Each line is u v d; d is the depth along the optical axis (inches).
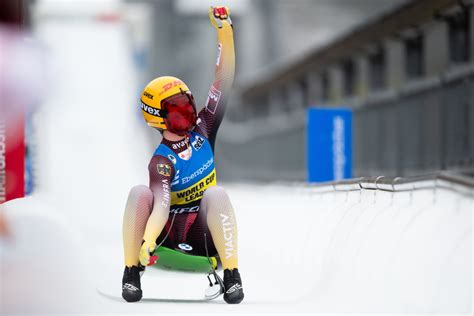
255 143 4291.3
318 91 3742.6
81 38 5634.8
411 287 599.5
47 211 681.6
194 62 6614.2
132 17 5885.8
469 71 1726.1
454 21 2034.9
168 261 713.6
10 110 890.1
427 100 1974.7
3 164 900.0
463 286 567.5
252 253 1234.6
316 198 1020.5
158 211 685.3
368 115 2477.9
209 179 729.6
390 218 699.4
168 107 703.1
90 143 4143.7
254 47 6392.7
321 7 6461.6
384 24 2511.1
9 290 625.0
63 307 632.4
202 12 6594.5
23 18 850.8
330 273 793.6
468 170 1689.2
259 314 634.2
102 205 2613.2
